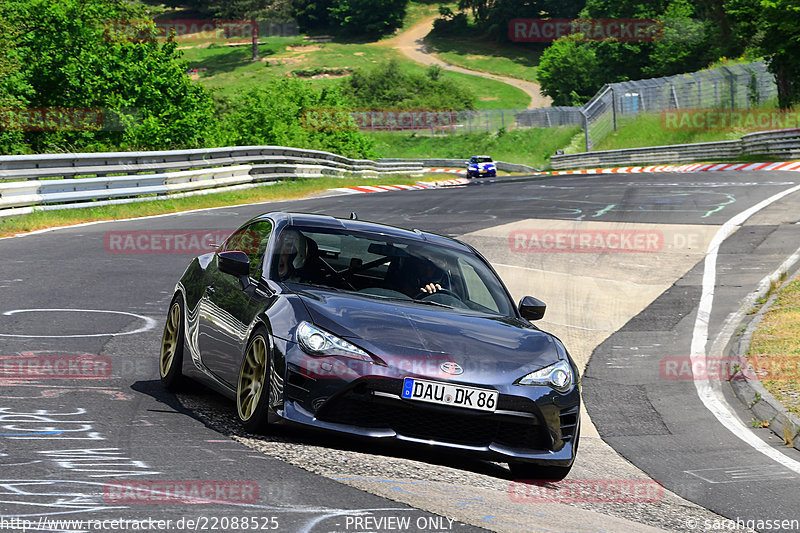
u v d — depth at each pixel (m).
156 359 11.34
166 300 15.70
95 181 30.77
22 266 18.14
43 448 6.50
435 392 7.30
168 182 35.66
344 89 189.12
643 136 87.44
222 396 9.82
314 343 7.38
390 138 143.88
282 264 8.77
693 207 33.94
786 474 9.30
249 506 5.37
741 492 8.52
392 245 9.41
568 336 16.47
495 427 7.54
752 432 11.22
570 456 7.87
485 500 6.35
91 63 56.62
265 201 38.31
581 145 111.25
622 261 23.66
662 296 19.81
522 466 8.02
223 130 64.88
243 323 8.26
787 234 26.84
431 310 8.44
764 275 21.48
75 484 5.59
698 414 12.02
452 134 140.38
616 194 40.22
